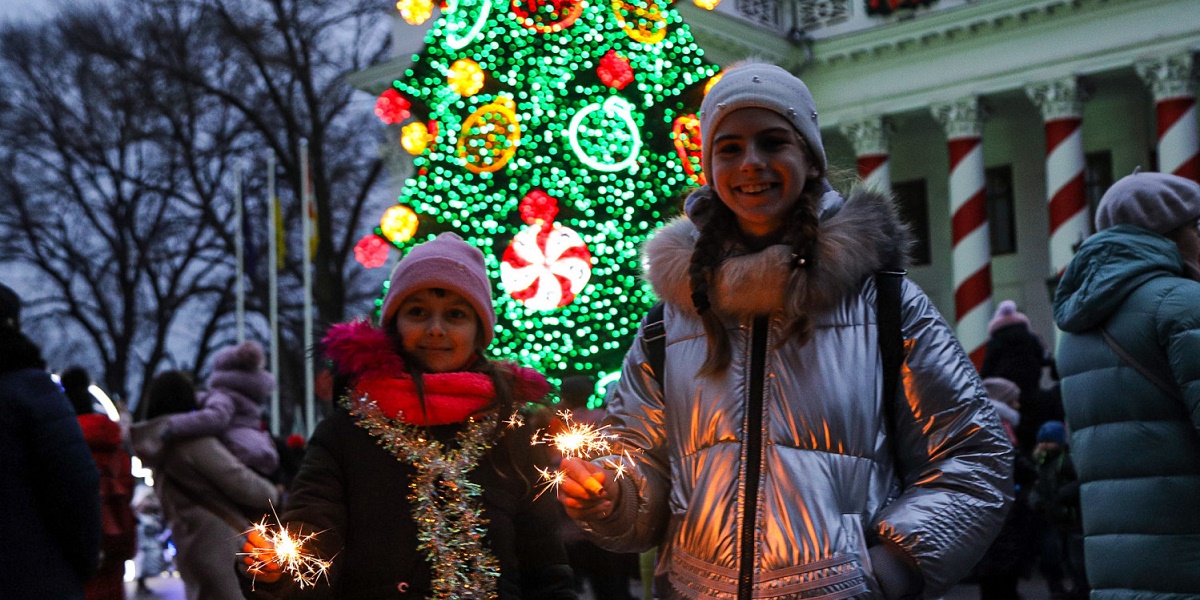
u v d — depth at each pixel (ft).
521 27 39.47
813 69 104.17
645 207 40.37
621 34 39.78
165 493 23.97
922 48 99.35
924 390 8.82
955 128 97.96
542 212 38.96
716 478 8.75
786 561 8.46
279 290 119.24
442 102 39.81
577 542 24.50
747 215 9.09
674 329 9.37
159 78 112.37
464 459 10.37
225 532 23.58
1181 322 12.46
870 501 8.74
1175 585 12.52
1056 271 85.15
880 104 101.14
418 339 10.83
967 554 8.54
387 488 10.25
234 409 24.85
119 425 25.39
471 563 10.19
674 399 9.16
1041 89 94.32
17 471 13.33
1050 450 30.07
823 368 8.73
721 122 9.18
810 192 9.20
